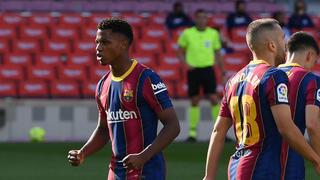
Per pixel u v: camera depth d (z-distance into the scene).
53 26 41.53
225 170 23.28
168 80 38.81
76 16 42.50
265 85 10.24
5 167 24.12
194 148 30.00
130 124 11.14
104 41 11.00
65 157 26.89
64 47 40.34
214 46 33.06
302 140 10.10
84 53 39.84
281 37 10.58
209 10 48.50
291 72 11.53
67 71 38.59
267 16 45.09
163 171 11.23
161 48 40.69
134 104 11.09
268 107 10.27
